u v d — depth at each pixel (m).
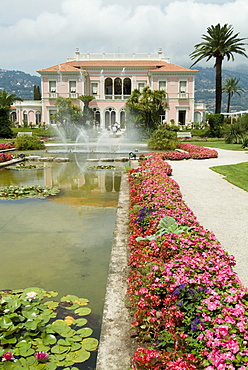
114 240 5.36
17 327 3.24
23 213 7.75
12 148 25.56
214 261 3.84
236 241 5.48
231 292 3.12
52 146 30.31
